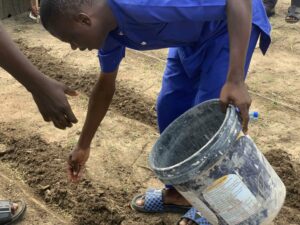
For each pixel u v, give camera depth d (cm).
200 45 115
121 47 115
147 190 143
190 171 95
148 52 228
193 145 112
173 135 109
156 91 196
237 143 98
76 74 207
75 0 97
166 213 140
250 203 101
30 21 258
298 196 144
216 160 95
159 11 98
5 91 196
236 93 97
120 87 197
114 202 142
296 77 210
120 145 167
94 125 128
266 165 106
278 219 137
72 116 94
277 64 220
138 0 97
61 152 161
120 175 153
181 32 107
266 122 179
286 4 290
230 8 98
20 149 163
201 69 120
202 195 99
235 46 97
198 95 119
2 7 257
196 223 125
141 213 140
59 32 101
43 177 151
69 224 138
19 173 155
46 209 143
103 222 137
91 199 142
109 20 100
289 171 151
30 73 90
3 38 88
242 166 99
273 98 194
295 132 174
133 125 177
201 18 100
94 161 158
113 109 186
